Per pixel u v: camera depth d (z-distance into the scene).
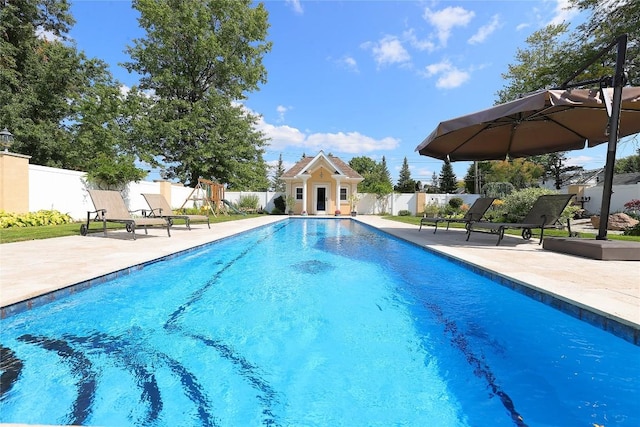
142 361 2.26
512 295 3.53
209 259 6.02
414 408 1.77
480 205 8.91
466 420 1.67
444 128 6.18
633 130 6.99
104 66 20.17
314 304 3.50
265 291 3.98
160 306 3.41
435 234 8.90
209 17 22.31
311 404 1.81
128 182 13.30
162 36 21.33
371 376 2.11
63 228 8.65
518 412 1.72
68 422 1.63
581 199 16.58
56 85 18.62
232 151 22.47
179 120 21.17
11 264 4.15
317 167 23.89
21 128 16.66
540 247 6.18
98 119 18.11
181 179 23.14
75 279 3.38
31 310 2.83
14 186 8.87
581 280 3.41
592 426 1.59
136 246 5.89
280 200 23.64
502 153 9.18
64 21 20.03
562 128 7.44
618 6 12.84
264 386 1.98
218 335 2.71
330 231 11.75
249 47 24.19
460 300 3.64
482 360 2.31
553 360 2.29
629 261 4.62
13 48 17.03
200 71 23.62
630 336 2.19
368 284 4.30
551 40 18.75
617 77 4.74
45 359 2.26
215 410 1.75
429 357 2.35
